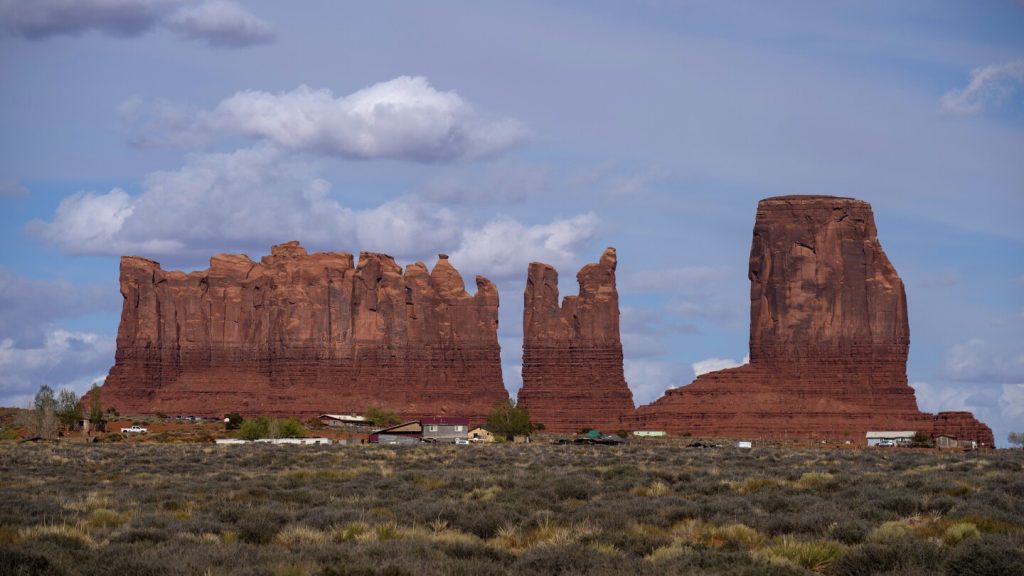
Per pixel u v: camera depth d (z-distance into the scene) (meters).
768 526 56.97
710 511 62.75
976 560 43.41
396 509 64.25
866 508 63.19
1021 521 58.31
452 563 43.94
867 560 45.53
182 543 48.91
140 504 68.25
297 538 52.50
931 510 65.12
